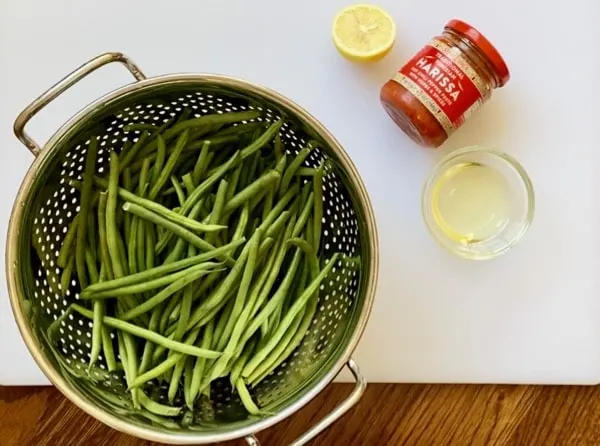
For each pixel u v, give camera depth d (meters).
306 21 0.61
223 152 0.56
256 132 0.56
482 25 0.62
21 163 0.61
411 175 0.61
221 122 0.54
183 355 0.53
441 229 0.61
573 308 0.62
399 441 0.64
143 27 0.61
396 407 0.64
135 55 0.61
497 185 0.62
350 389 0.63
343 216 0.55
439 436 0.64
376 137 0.61
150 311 0.54
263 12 0.61
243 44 0.61
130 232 0.53
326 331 0.55
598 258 0.62
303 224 0.55
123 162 0.54
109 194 0.52
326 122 0.61
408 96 0.56
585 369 0.62
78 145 0.53
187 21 0.61
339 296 0.55
